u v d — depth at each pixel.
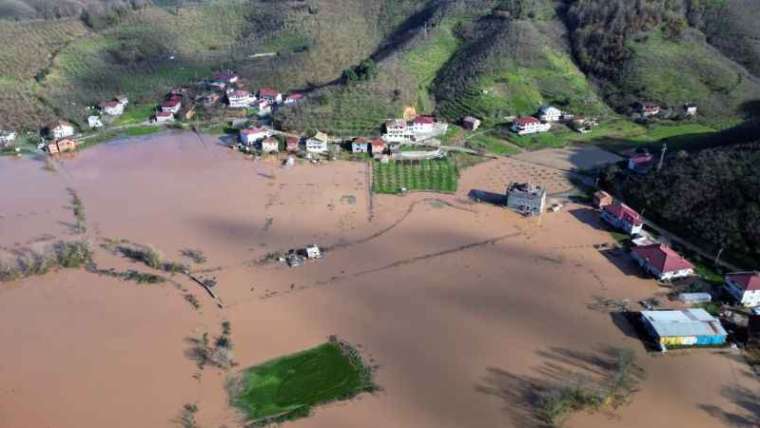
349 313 79.12
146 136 146.38
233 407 64.06
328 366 69.75
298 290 84.06
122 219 104.75
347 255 93.06
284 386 67.00
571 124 145.38
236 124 149.62
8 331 76.12
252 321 77.56
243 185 117.81
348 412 63.16
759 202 90.50
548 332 75.25
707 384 66.75
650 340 73.44
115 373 68.88
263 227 101.62
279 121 143.50
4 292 84.25
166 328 76.38
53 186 118.44
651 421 61.75
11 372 69.25
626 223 98.88
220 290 84.12
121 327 76.69
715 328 72.62
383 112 143.12
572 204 109.38
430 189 115.75
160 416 62.69
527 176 120.81
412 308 80.12
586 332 75.12
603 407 63.44
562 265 89.94
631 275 87.19
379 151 130.12
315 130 139.38
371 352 71.94
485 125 145.00
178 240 97.56
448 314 78.88
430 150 132.12
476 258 92.12
